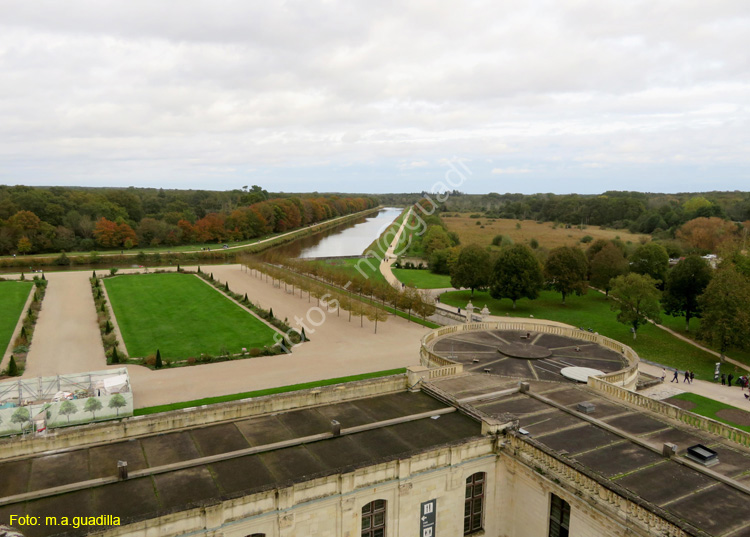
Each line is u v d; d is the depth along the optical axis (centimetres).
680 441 3083
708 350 8581
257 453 2853
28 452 2769
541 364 4906
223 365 7025
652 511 2222
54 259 17138
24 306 10344
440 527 2861
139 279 14025
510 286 11194
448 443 2875
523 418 3419
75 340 8112
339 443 3002
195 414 3172
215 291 12562
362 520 2617
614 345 5456
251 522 2281
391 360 7375
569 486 2614
